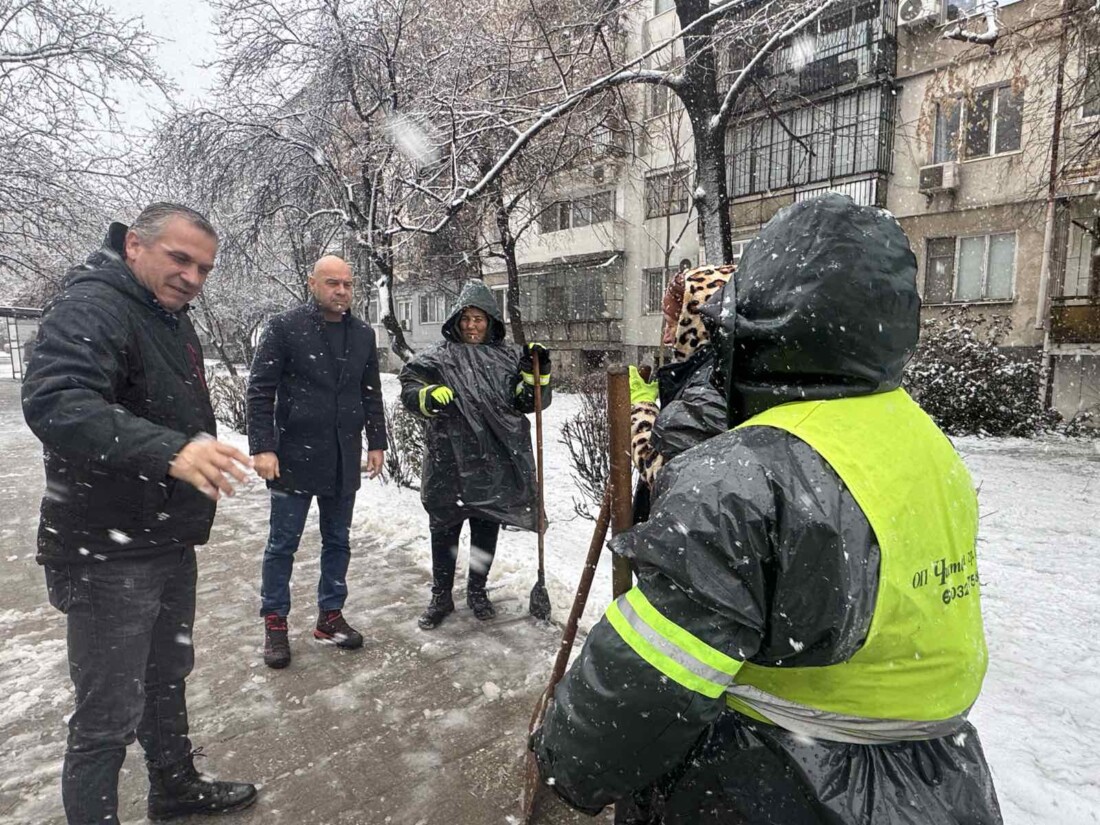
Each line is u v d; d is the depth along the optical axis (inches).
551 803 82.8
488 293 140.4
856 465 34.4
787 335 37.0
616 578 55.8
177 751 81.5
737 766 36.9
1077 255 498.0
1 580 167.0
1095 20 314.3
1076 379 504.7
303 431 121.1
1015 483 287.7
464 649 125.5
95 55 502.6
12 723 103.1
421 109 344.5
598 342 844.0
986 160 526.0
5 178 525.3
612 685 34.1
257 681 114.7
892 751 36.3
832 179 580.4
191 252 70.0
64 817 83.0
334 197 407.2
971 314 551.2
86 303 65.1
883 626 33.9
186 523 72.4
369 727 101.0
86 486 65.2
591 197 799.1
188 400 74.8
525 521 133.6
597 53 378.0
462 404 130.3
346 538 129.4
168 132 414.6
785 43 352.5
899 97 562.3
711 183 341.7
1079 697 105.6
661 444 53.9
